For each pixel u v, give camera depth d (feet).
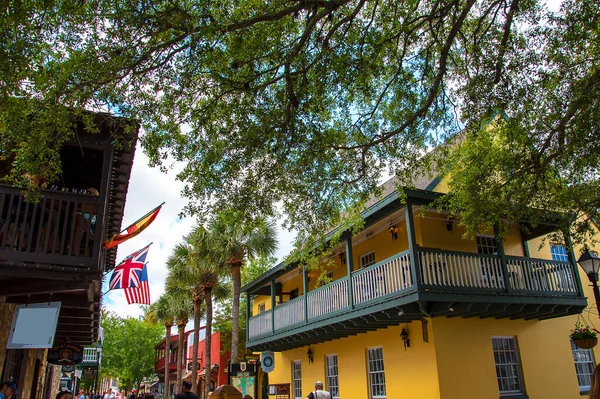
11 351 31.76
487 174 35.73
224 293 94.99
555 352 47.06
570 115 30.27
